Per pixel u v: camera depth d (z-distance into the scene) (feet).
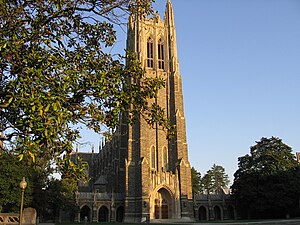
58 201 243.40
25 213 108.68
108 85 45.88
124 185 315.99
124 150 330.34
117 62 51.83
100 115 46.52
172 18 367.04
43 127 33.19
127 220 284.20
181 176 298.35
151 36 356.38
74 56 47.32
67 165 40.19
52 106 33.96
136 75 53.47
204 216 339.16
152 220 274.36
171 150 313.12
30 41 42.75
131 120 53.62
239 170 318.04
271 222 189.16
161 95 331.16
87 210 327.47
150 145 308.60
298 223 181.78
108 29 53.57
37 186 209.36
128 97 48.03
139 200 285.43
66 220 329.11
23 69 36.78
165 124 53.47
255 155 311.27
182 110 324.80
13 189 180.75
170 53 350.64
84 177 43.45
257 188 291.17
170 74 341.82
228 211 339.57
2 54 39.22
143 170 287.48
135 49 345.72
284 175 284.20
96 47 52.54
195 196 341.82
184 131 318.24
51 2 44.78
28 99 33.86
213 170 556.92
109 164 383.24
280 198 276.62
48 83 37.19
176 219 280.51
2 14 40.96
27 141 33.63
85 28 52.11
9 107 40.47
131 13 50.08
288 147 308.81
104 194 320.91
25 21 43.86
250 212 322.34
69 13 47.06
